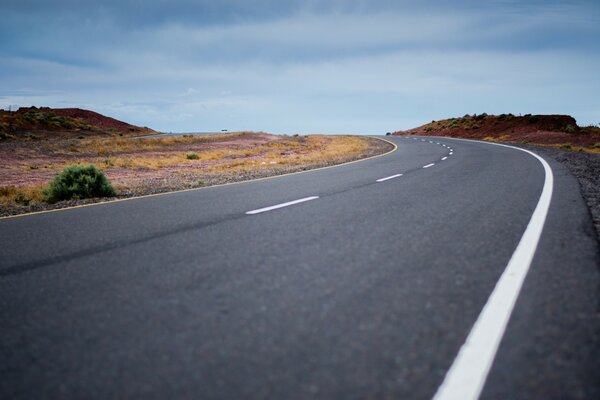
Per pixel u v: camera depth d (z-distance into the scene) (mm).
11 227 6555
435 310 2789
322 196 8586
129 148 37219
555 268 3621
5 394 2014
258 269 3787
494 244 4426
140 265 4086
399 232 5074
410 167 15625
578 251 4125
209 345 2408
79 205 9117
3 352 2436
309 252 4293
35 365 2275
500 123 65438
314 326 2602
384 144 41750
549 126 58031
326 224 5688
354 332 2506
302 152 34312
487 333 2457
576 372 2055
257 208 7316
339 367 2135
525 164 15023
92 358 2324
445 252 4156
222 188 11023
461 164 15992
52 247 5027
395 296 3047
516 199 7430
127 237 5391
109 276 3789
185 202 8531
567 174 11578
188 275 3705
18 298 3328
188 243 4902
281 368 2141
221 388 1987
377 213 6402
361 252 4230
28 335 2652
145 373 2146
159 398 1936
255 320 2717
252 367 2158
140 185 14734
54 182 11648
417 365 2137
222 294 3205
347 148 35688
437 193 8438
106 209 8039
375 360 2191
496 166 14539
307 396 1906
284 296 3111
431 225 5430
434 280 3361
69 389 2037
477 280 3344
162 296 3221
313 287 3279
